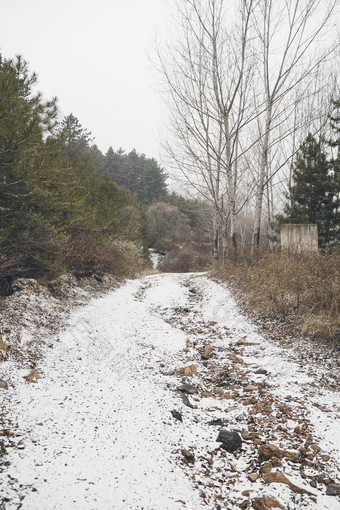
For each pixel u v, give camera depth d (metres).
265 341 5.21
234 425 3.00
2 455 2.20
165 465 2.36
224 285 9.12
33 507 1.80
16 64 6.48
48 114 6.77
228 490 2.18
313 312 5.42
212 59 10.07
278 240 13.15
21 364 3.88
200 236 38.25
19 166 5.45
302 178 11.06
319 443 2.55
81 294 8.14
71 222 8.09
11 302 5.63
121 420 2.95
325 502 1.99
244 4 9.30
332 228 11.02
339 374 3.84
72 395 3.33
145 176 51.97
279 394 3.44
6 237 5.53
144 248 24.53
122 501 1.95
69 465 2.21
